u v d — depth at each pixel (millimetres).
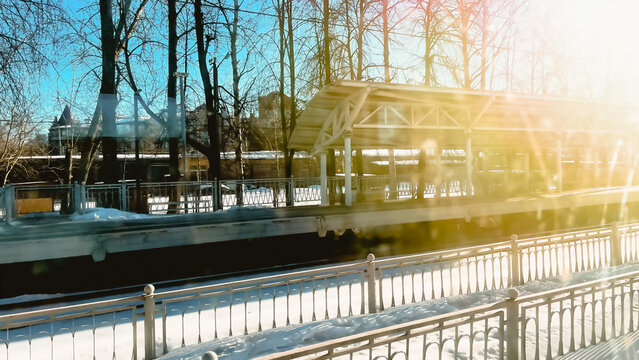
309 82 19328
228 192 15141
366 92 10688
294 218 9844
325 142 13586
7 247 7105
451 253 6398
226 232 9047
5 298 7434
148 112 15984
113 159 14359
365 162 35562
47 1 12367
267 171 36500
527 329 4840
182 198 13875
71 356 4914
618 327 4867
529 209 13445
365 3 18312
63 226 9680
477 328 4867
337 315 5727
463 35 18672
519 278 7129
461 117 14680
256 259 9664
